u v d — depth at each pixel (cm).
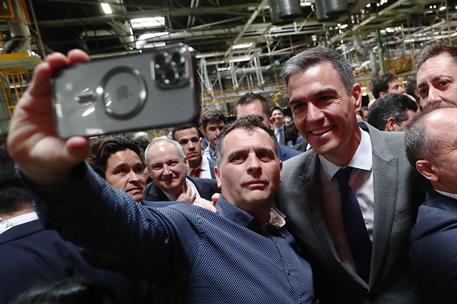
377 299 128
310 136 128
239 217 121
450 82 158
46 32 655
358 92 133
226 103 1043
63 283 89
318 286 145
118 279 104
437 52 165
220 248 103
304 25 791
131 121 61
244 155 121
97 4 573
